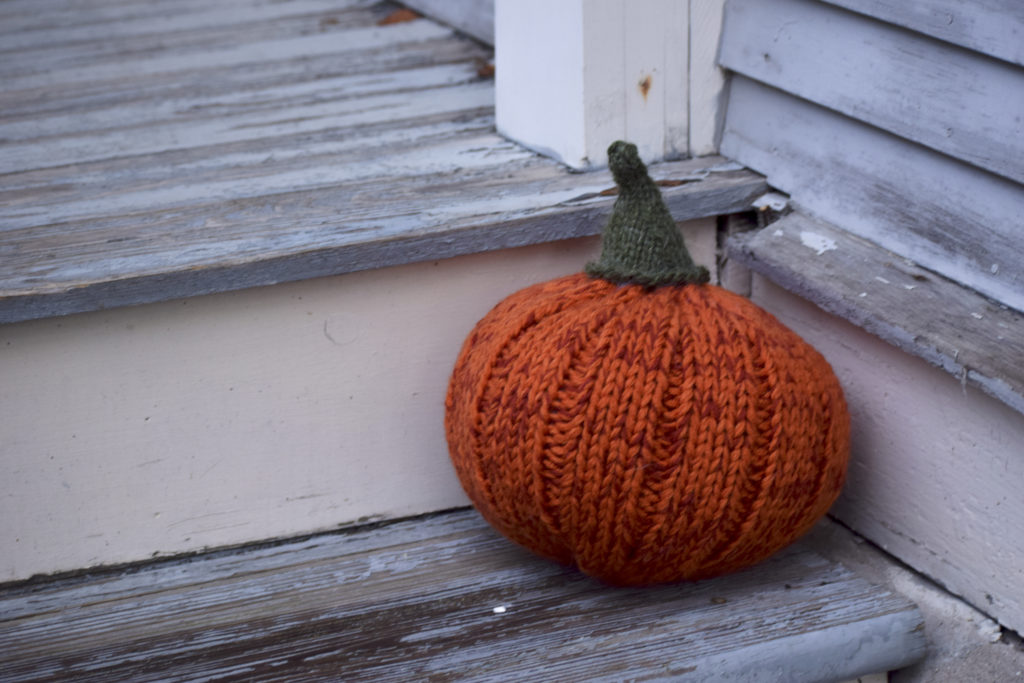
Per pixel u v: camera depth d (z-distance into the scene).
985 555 1.35
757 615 1.33
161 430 1.40
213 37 2.11
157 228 1.42
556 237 1.42
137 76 1.86
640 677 1.29
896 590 1.39
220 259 1.36
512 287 1.44
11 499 1.39
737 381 1.27
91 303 1.34
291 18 2.25
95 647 1.34
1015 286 1.33
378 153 1.56
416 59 1.87
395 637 1.33
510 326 1.31
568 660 1.30
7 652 1.34
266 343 1.40
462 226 1.39
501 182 1.48
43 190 1.51
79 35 2.18
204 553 1.44
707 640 1.31
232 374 1.40
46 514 1.40
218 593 1.39
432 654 1.32
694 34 1.49
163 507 1.42
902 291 1.37
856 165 1.42
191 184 1.51
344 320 1.41
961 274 1.36
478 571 1.40
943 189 1.36
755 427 1.27
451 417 1.35
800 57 1.43
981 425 1.33
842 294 1.38
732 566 1.31
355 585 1.39
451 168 1.52
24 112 1.74
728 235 1.49
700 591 1.36
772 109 1.48
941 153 1.35
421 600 1.37
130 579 1.41
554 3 1.48
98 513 1.41
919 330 1.33
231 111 1.71
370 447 1.45
